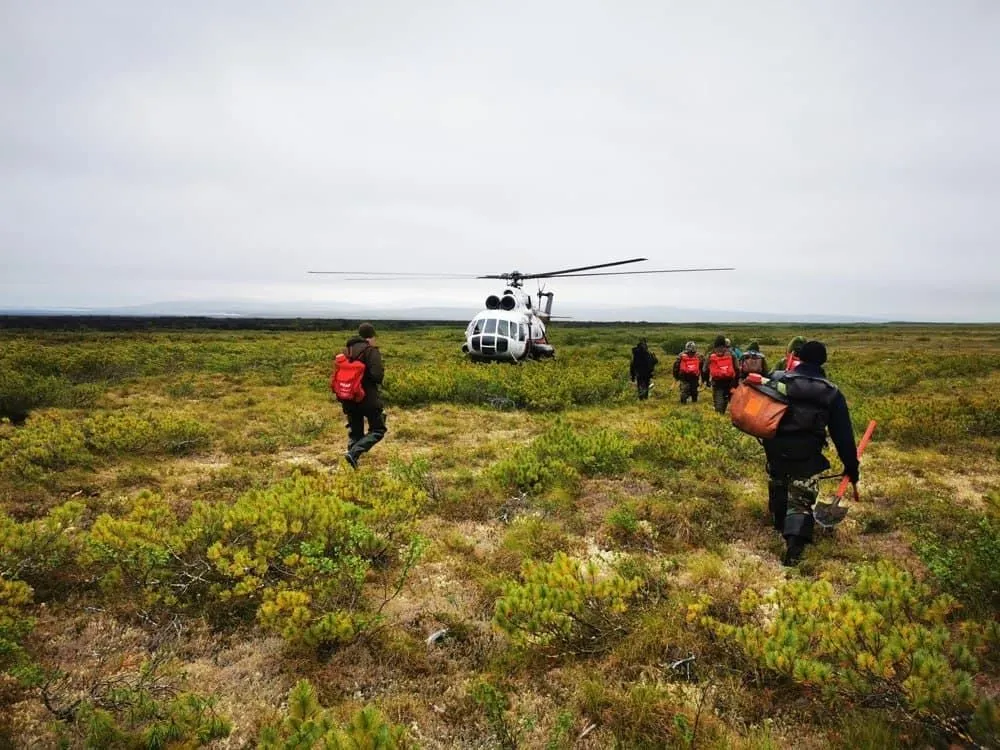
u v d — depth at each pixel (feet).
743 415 16.28
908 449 30.83
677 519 18.89
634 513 19.27
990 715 8.09
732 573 15.30
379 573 15.01
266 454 28.04
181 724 8.78
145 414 30.63
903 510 19.60
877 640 9.82
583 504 21.06
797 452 15.81
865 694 9.56
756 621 12.71
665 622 12.32
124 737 8.50
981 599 12.68
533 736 9.25
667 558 16.38
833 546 17.28
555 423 29.86
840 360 89.04
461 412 40.47
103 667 10.77
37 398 39.17
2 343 92.17
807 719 9.71
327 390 48.47
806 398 15.75
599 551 16.92
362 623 11.69
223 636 12.01
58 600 13.17
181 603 13.04
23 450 22.81
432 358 83.15
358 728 7.74
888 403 38.58
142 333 157.58
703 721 9.45
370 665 11.14
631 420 39.17
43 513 18.85
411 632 12.35
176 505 19.80
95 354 62.28
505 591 13.37
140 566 13.25
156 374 59.52
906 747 8.89
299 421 34.78
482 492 21.45
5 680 10.09
